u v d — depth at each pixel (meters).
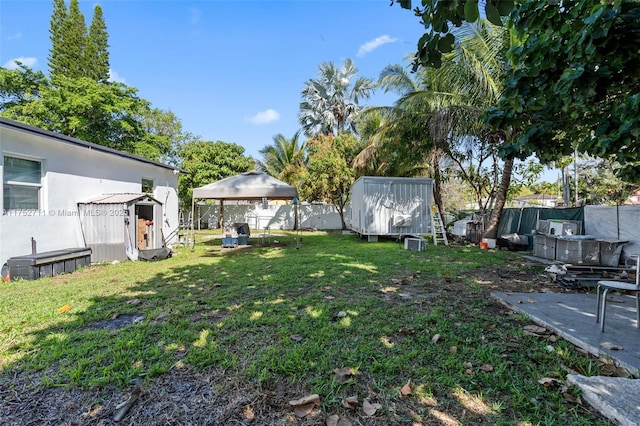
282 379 2.10
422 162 12.05
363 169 14.41
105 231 7.45
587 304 3.62
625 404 1.72
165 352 2.48
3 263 5.66
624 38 2.31
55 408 1.82
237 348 2.54
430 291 4.32
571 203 15.72
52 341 2.68
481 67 8.92
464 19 1.59
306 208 19.16
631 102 2.70
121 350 2.49
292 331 2.88
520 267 6.11
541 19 2.42
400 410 1.78
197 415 1.76
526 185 11.68
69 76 16.89
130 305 3.73
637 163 3.76
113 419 1.72
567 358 2.36
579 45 2.35
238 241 10.47
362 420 1.71
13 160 6.03
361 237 12.30
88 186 7.80
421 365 2.27
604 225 6.96
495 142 9.84
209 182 17.09
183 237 12.77
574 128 3.78
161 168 10.88
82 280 5.26
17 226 5.93
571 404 1.82
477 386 2.00
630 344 2.51
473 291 4.32
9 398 1.90
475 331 2.89
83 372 2.16
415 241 8.57
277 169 20.28
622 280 4.63
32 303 3.85
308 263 6.49
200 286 4.70
